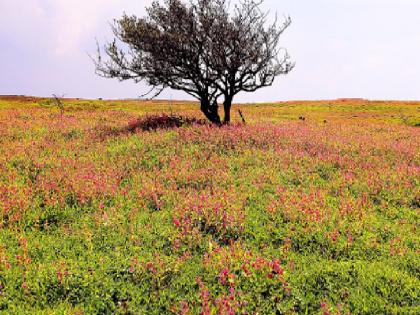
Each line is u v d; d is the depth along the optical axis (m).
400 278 7.87
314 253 9.16
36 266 7.99
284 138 21.97
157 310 6.82
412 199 13.14
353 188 14.04
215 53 26.48
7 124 27.19
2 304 6.80
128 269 7.87
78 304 6.88
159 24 27.67
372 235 9.98
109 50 27.11
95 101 76.00
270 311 6.85
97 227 10.17
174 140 20.44
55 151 18.59
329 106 82.19
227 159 17.22
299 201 11.86
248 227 10.33
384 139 25.19
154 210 11.66
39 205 11.52
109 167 15.61
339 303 7.08
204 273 7.94
